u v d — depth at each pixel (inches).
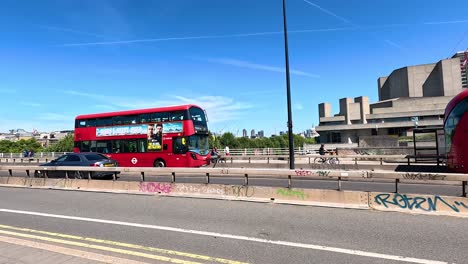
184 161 804.6
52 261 195.6
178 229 277.4
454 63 3713.1
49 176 659.4
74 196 469.4
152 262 203.2
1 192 527.8
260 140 3078.2
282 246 229.0
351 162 1011.9
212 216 322.3
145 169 489.7
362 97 4141.2
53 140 6323.8
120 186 498.9
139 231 273.7
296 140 3435.0
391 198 330.3
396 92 4436.5
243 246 230.8
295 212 331.6
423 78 4092.0
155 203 398.3
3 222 315.3
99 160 670.5
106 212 352.8
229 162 1174.3
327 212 328.2
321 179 653.3
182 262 202.4
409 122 3191.4
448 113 654.5
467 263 192.9
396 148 1136.8
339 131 3570.4
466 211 300.8
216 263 199.9
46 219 324.2
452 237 241.3
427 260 198.1
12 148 4483.3
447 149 661.3
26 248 219.9
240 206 366.9
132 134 869.8
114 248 230.7
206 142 870.4
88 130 931.3
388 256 205.8
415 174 327.3
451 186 513.0
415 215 309.1
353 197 348.2
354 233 256.1
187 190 444.1
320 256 208.4
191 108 832.9
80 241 248.4
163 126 836.6
